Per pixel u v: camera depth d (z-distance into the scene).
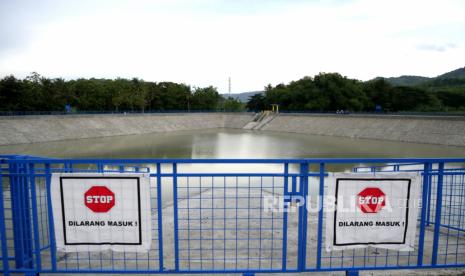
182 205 8.98
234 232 6.93
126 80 95.50
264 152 39.78
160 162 4.74
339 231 4.86
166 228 7.20
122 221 4.80
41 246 6.27
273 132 75.25
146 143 50.06
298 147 44.81
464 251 6.10
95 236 4.82
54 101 69.44
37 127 52.50
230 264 5.46
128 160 4.75
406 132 52.78
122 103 84.19
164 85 105.00
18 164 5.07
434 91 95.19
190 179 20.19
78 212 4.76
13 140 47.19
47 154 37.59
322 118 72.06
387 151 40.06
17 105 61.53
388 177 4.78
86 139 56.19
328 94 90.25
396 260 5.69
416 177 4.82
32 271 4.93
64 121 57.91
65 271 4.93
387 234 4.91
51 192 4.72
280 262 5.55
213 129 86.62
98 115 65.56
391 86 92.44
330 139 56.75
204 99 108.56
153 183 18.72
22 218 5.15
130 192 4.74
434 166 17.17
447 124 48.19
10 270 4.91
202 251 5.98
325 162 4.74
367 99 89.56
